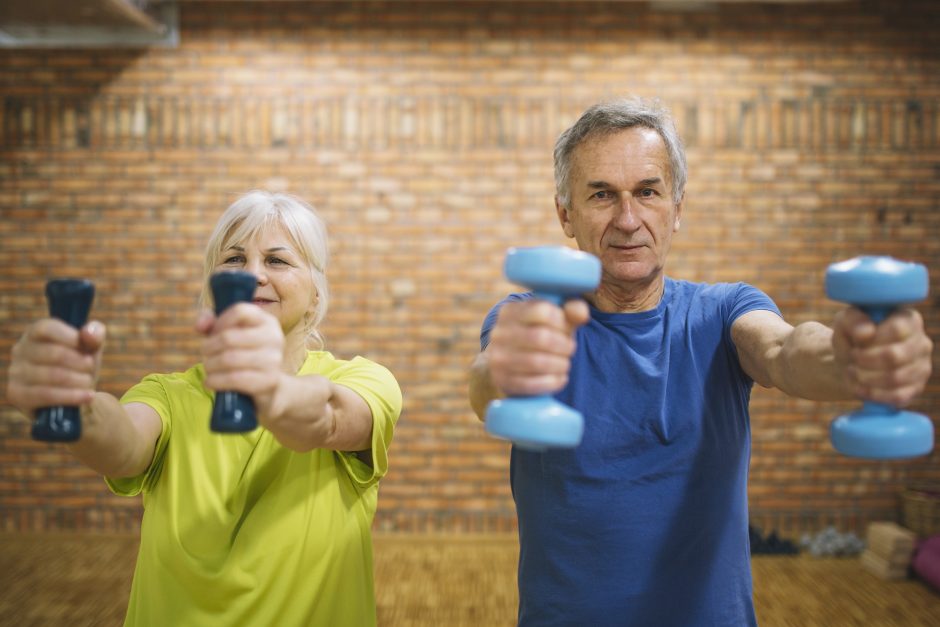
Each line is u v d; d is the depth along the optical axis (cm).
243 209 147
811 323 124
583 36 515
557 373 95
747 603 150
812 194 517
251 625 131
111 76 517
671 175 151
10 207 518
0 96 518
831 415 509
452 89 517
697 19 515
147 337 517
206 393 143
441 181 517
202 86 517
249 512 137
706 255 516
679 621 143
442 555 471
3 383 516
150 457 135
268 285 145
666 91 515
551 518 147
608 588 143
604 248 147
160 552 135
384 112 518
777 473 510
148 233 518
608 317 152
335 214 518
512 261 94
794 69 515
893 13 515
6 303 518
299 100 518
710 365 150
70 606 379
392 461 514
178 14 516
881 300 90
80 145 518
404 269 517
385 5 516
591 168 146
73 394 94
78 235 518
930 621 371
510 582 422
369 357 516
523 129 517
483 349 153
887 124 516
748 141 515
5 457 513
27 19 481
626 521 144
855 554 480
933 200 517
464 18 516
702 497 146
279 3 516
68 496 513
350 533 141
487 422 97
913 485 507
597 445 146
